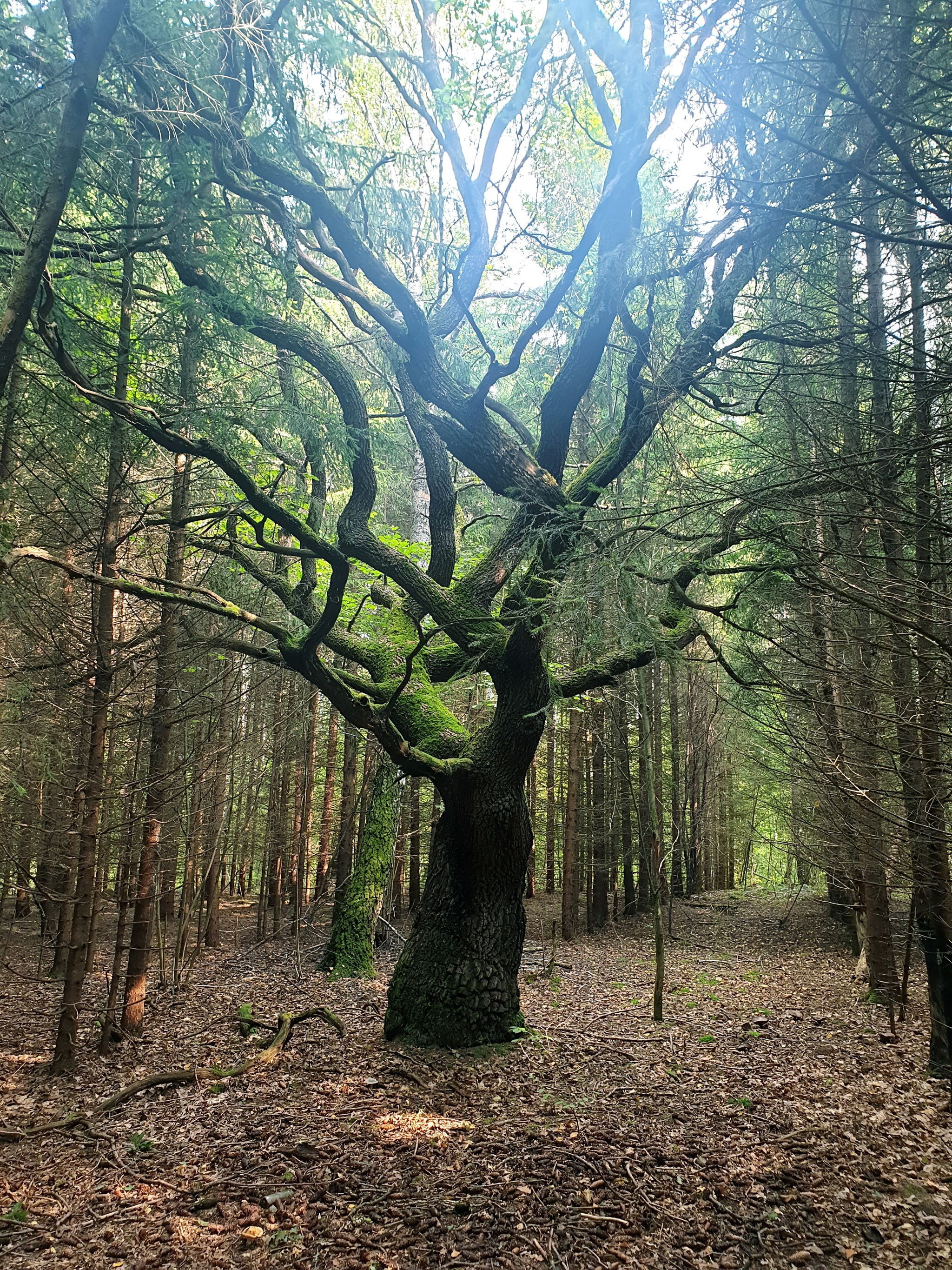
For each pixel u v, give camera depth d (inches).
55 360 222.1
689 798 711.7
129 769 358.3
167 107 196.4
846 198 142.1
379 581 390.3
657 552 200.7
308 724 522.0
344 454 271.6
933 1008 253.6
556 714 472.4
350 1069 256.7
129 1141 202.2
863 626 184.2
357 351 364.8
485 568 288.5
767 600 241.6
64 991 261.4
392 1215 169.5
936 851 231.1
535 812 773.9
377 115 370.6
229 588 361.7
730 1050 289.0
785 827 471.2
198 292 233.9
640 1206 172.9
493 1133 208.7
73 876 326.6
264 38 203.0
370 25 293.4
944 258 135.9
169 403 265.4
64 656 264.7
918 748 185.5
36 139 169.2
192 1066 260.4
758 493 153.2
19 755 309.3
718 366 238.5
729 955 524.7
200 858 442.9
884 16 110.1
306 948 496.4
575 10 222.8
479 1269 151.9
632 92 222.2
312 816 766.5
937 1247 156.3
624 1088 244.8
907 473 170.6
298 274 278.1
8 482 248.4
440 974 284.0
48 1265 151.3
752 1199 175.2
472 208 289.1
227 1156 194.2
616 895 729.6
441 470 312.5
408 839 639.1
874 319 172.6
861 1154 195.5
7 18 171.0
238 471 249.4
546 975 434.6
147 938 297.6
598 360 270.2
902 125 118.3
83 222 230.7
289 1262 153.4
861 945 450.6
